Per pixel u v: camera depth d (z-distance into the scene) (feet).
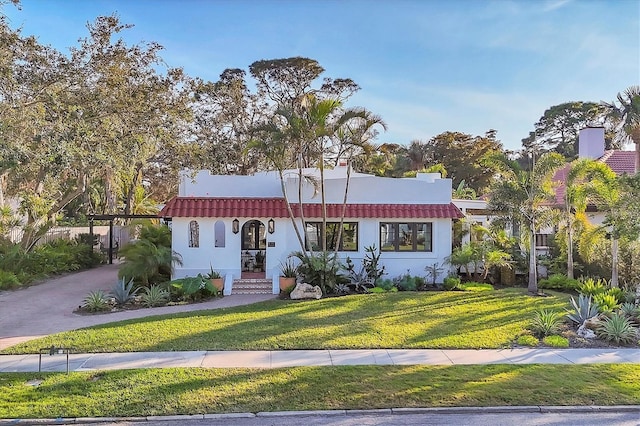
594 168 62.95
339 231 65.26
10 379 29.55
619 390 28.09
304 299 58.29
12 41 60.23
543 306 52.16
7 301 58.65
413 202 71.87
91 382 28.89
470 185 194.90
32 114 63.52
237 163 146.61
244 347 36.63
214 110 145.48
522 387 28.43
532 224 62.44
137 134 72.23
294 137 62.85
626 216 58.85
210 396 26.86
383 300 55.93
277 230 68.49
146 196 149.59
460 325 43.70
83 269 93.56
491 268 71.72
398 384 28.84
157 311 51.72
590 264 68.28
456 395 27.17
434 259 70.79
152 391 27.48
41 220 84.12
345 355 34.91
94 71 68.23
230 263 67.51
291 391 27.68
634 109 73.72
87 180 94.94
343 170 80.12
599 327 41.19
